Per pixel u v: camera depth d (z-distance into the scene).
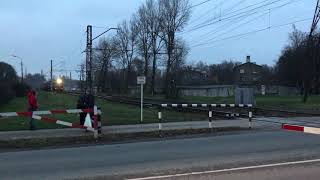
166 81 93.75
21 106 43.75
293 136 18.92
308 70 62.16
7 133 20.77
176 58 95.88
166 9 97.56
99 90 132.38
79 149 16.11
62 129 22.08
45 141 18.42
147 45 105.81
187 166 11.90
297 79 109.62
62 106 46.34
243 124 25.28
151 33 104.50
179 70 98.88
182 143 17.22
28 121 25.77
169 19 96.69
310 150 14.73
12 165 12.67
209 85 128.25
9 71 67.44
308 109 45.31
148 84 117.69
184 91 123.12
